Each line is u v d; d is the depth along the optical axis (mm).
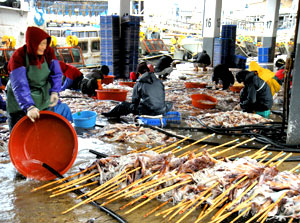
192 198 3059
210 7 20391
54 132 3818
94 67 16312
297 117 5020
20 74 3473
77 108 7504
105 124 6371
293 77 4883
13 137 3545
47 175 3621
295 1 42688
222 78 10945
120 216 2947
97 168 3578
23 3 15109
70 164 3635
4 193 3338
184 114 7352
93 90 8805
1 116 6102
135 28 13750
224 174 3211
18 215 2941
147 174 3422
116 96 8406
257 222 2881
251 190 3090
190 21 45312
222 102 8648
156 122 6168
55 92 3996
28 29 3488
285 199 2916
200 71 17906
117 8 13492
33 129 3721
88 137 5418
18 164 3566
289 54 5242
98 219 2912
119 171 3467
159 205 3205
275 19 24078
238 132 5930
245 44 31234
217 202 3061
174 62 19594
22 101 3465
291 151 4883
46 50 3746
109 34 13359
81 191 3438
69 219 2900
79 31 18422
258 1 51000
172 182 3260
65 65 8570
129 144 5125
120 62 14000
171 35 27891
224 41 19875
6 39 12805
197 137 5656
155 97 6254
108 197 3303
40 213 2988
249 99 6691
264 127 5883
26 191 3404
